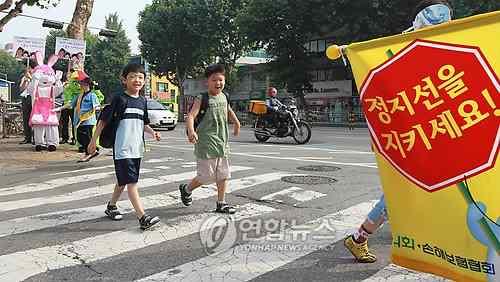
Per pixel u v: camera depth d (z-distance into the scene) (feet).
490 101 8.16
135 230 15.65
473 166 8.39
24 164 30.35
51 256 13.32
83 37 45.85
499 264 8.21
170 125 74.49
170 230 15.60
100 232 15.47
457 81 8.52
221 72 16.98
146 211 17.93
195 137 16.67
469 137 8.40
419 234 9.21
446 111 8.65
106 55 190.90
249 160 31.89
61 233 15.39
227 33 134.92
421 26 11.56
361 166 28.45
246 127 84.79
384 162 9.64
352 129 78.84
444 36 8.72
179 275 11.96
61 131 43.27
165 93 216.13
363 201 19.11
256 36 105.50
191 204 18.86
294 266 12.44
